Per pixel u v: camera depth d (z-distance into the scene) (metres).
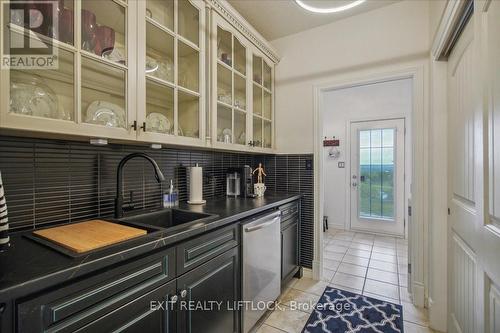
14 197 1.07
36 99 0.93
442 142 1.69
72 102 1.01
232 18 1.88
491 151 0.90
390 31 2.12
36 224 1.14
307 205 2.51
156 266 0.98
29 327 0.64
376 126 3.97
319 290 2.23
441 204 1.69
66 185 1.25
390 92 3.85
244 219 1.57
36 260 0.75
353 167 4.16
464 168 1.31
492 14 0.86
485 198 0.96
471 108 1.18
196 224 1.20
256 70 2.35
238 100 2.10
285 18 2.32
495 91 0.85
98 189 1.38
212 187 2.24
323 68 2.43
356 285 2.32
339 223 4.28
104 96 1.16
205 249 1.23
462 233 1.33
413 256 2.01
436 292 1.69
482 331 1.01
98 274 0.78
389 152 3.88
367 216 4.07
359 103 4.09
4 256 0.79
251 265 1.59
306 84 2.52
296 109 2.58
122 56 1.19
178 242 1.08
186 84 1.61
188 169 1.94
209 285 1.26
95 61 1.08
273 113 2.62
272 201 1.99
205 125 1.67
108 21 1.19
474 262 1.12
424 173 1.96
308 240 2.50
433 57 1.74
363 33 2.24
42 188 1.16
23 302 0.63
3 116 0.80
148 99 1.38
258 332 1.67
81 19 1.04
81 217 1.31
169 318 1.03
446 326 1.66
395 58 2.09
